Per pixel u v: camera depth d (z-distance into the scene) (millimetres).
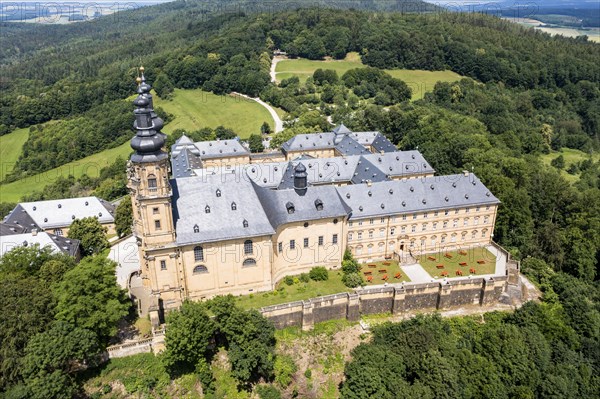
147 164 99562
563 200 158750
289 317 110625
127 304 99750
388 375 95500
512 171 166125
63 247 132750
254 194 115688
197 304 99625
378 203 131875
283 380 100938
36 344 86938
